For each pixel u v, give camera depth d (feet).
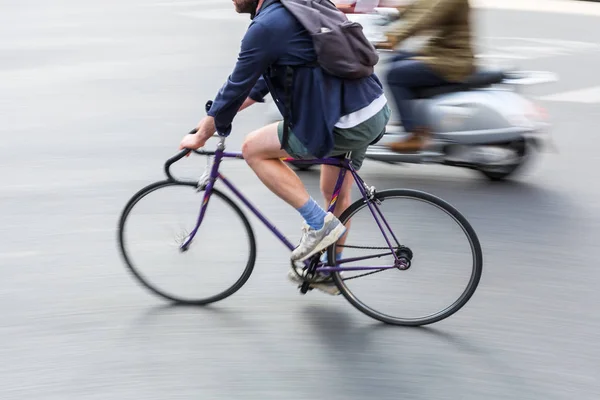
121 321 24.75
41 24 81.97
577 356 23.07
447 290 24.58
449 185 37.29
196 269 25.85
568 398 20.99
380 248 24.71
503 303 26.23
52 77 58.08
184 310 25.55
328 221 23.58
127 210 25.88
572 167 39.73
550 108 50.06
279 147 22.97
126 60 63.77
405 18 35.86
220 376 21.77
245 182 36.96
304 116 22.13
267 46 21.36
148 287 26.30
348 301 25.09
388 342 23.73
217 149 24.62
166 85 55.52
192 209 25.53
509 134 36.32
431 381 21.67
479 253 24.16
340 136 22.40
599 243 31.17
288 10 21.36
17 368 22.15
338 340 23.79
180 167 39.14
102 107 50.14
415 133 36.60
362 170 39.19
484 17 85.51
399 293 24.80
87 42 71.51
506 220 33.27
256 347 23.30
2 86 55.47
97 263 28.71
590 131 45.42
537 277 28.17
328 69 21.53
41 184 36.86
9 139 43.80
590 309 25.93
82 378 21.66
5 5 96.78
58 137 44.11
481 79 36.55
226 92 22.16
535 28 78.95
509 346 23.58
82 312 25.27
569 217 33.71
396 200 24.41
